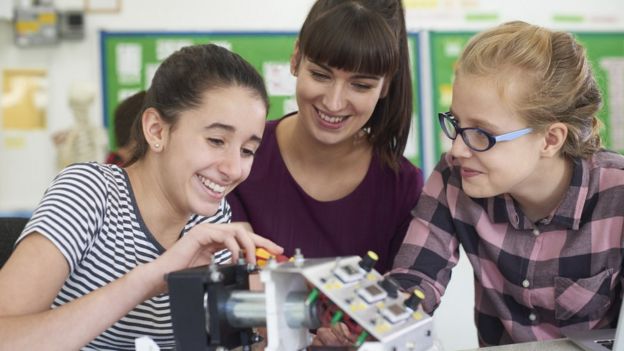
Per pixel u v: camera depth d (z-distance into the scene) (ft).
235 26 12.06
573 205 4.25
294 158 5.42
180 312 2.94
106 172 3.96
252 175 5.41
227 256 4.23
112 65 11.82
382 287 3.01
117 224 3.88
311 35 4.63
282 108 12.13
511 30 4.09
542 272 4.43
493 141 3.86
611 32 12.99
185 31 11.96
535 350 3.76
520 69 3.86
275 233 5.40
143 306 4.01
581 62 4.07
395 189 5.42
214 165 3.62
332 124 4.93
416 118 12.62
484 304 4.82
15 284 3.31
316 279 2.81
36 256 3.39
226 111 3.54
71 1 11.74
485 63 3.89
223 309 2.96
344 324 3.01
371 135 5.33
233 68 3.64
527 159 3.96
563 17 12.88
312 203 5.36
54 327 3.21
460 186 4.59
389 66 4.69
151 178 3.95
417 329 2.94
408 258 4.56
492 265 4.61
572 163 4.27
